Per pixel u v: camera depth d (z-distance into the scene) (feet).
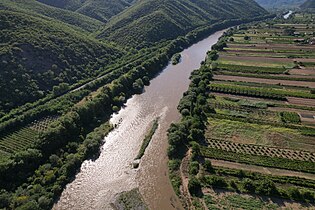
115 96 448.24
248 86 478.18
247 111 402.93
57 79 473.67
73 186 287.89
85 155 326.03
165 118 401.70
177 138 332.60
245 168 297.53
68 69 503.61
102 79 497.46
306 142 335.88
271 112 399.44
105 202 269.64
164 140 354.74
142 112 419.74
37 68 465.47
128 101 453.17
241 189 270.05
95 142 341.62
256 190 266.98
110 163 319.68
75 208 263.29
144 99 458.09
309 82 495.41
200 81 481.46
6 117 372.79
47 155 316.19
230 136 348.38
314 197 258.37
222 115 389.39
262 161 304.09
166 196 273.33
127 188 285.02
